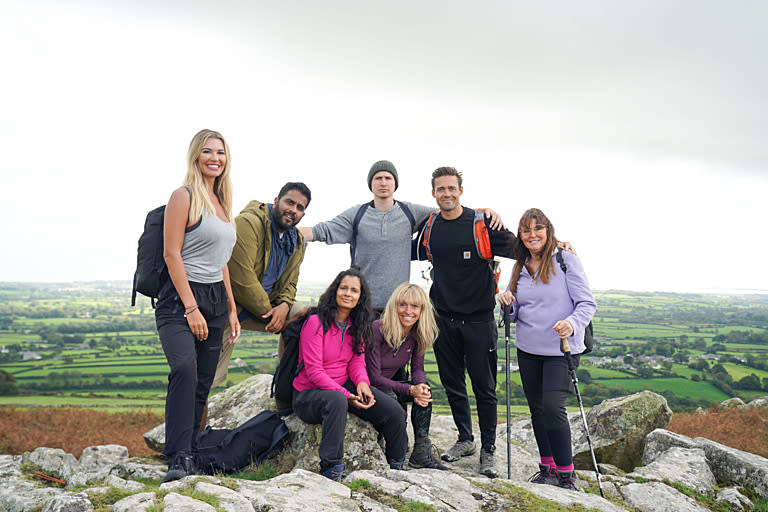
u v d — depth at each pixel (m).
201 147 3.77
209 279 3.79
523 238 4.39
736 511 4.42
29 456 4.83
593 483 4.63
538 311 4.36
